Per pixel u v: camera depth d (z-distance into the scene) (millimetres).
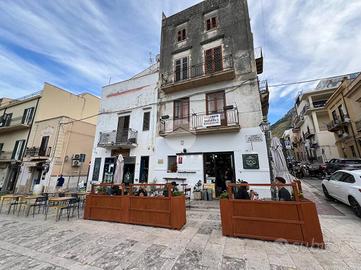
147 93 14031
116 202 6609
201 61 12625
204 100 11742
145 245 4410
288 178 7406
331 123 18562
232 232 4781
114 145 13336
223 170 10305
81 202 10328
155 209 5879
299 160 34594
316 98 26094
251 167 9484
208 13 13469
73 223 6488
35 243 4711
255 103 10242
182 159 11281
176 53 13883
